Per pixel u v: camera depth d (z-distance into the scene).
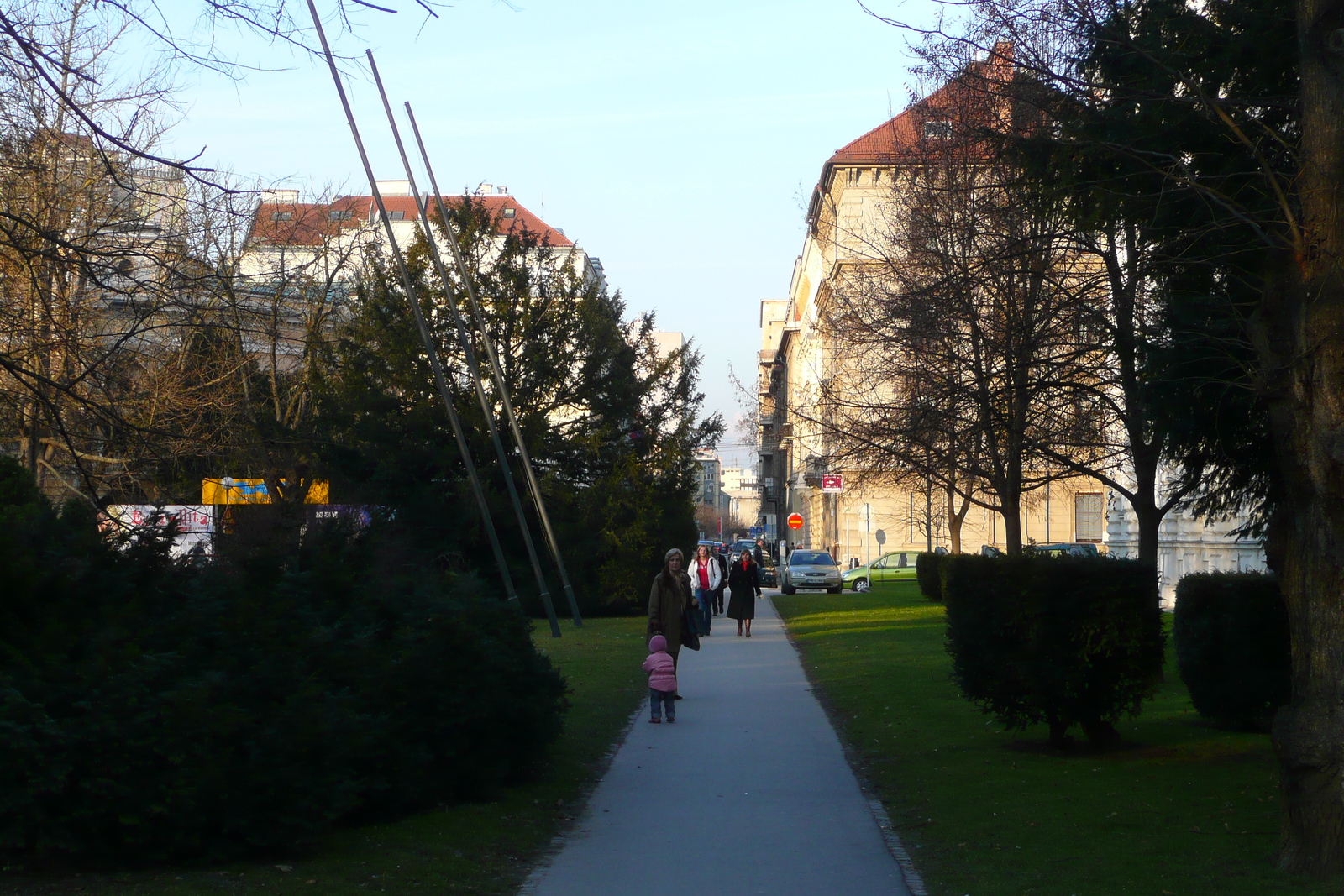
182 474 13.23
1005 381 17.25
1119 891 6.44
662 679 13.66
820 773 10.59
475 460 34.00
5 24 6.52
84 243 9.01
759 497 112.12
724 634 26.86
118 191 13.08
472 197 36.28
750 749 11.88
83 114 6.75
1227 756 10.90
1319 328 6.54
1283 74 9.46
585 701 15.21
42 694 6.40
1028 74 11.14
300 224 33.62
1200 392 10.82
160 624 7.31
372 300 34.44
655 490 35.56
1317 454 6.52
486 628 9.61
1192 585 12.84
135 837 6.33
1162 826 8.01
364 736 7.71
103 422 8.66
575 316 34.94
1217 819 8.20
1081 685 10.75
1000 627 10.92
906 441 21.08
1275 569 7.09
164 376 17.34
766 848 7.83
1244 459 11.51
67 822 6.20
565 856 7.62
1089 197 10.20
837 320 23.59
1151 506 15.51
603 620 33.50
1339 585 6.55
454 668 8.87
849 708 14.70
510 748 9.56
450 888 6.65
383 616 9.12
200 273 9.49
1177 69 9.40
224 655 7.20
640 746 12.09
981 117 15.21
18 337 9.59
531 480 29.56
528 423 34.06
